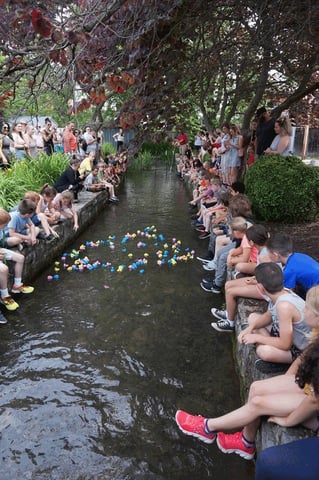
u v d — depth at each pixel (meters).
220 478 2.42
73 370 3.47
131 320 4.35
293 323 2.55
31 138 9.64
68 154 10.47
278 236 3.08
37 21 2.13
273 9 4.57
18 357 3.65
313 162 11.12
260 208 6.95
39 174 8.23
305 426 2.10
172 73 4.04
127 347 3.82
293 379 2.31
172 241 7.26
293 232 6.45
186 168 14.51
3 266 4.38
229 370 3.48
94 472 2.46
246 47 5.86
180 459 2.56
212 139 10.04
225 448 2.55
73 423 2.86
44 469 2.48
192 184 11.84
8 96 2.94
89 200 8.51
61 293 5.04
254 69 7.16
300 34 5.04
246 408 2.37
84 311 4.55
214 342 3.92
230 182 8.18
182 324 4.27
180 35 3.99
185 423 2.67
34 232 5.29
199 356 3.69
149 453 2.61
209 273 5.73
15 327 4.18
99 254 6.56
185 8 3.67
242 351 3.32
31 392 3.18
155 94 3.77
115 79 3.14
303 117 12.25
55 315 4.45
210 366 3.54
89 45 2.86
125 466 2.50
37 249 5.55
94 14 2.61
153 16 2.95
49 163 8.78
